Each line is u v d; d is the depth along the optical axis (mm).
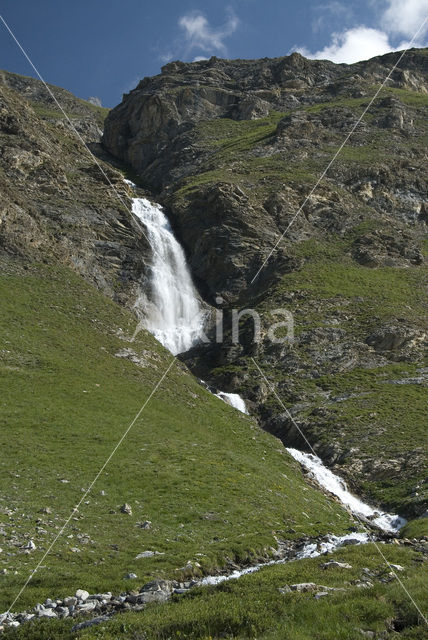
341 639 14828
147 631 15953
